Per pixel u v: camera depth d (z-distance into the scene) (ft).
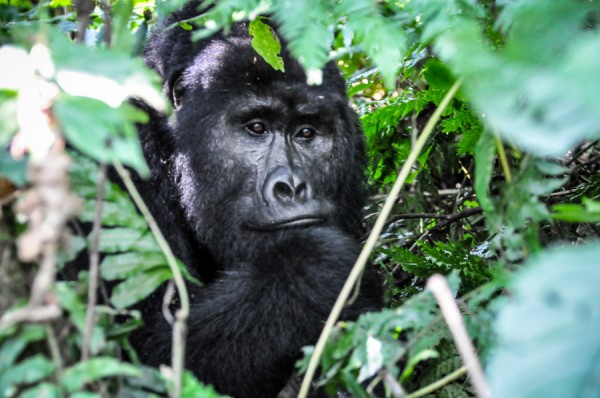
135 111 8.85
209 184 18.97
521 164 10.77
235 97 18.76
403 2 15.93
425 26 12.86
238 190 18.75
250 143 18.93
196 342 16.06
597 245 6.81
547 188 10.49
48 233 7.69
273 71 18.63
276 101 18.75
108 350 9.57
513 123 6.97
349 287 11.17
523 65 7.04
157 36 20.57
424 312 10.84
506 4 12.55
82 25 10.25
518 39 7.37
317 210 18.06
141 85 8.71
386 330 10.91
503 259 10.97
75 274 16.03
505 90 7.09
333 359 11.07
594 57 6.18
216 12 13.23
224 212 18.76
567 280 6.62
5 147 9.80
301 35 12.20
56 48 8.97
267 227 17.97
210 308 16.34
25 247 7.72
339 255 16.55
